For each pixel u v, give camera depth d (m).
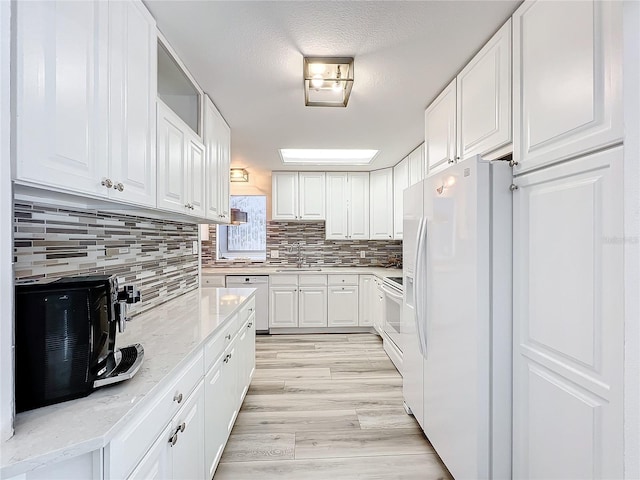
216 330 1.54
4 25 0.67
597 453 0.95
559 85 1.10
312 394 2.57
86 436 0.69
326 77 1.88
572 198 1.04
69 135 0.87
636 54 0.58
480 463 1.35
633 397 0.59
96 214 1.46
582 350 1.00
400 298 2.79
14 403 0.71
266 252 4.72
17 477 0.65
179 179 1.68
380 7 1.36
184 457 1.16
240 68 1.84
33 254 1.12
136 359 1.06
